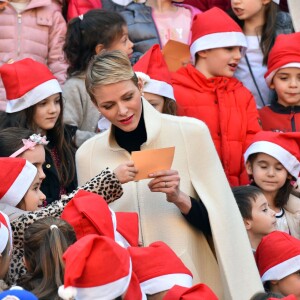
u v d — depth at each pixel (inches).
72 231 396.5
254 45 655.8
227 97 610.2
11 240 411.5
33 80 538.9
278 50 627.8
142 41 666.2
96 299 356.5
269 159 558.9
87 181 473.4
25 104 537.6
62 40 669.3
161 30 670.5
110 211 423.5
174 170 444.1
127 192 468.8
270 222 530.9
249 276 461.7
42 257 383.6
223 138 600.4
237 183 601.6
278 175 557.9
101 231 413.4
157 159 440.1
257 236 534.3
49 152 534.9
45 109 538.6
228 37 611.8
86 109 600.7
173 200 450.9
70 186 537.3
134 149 467.2
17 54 656.4
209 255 470.9
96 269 355.9
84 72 604.4
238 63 649.6
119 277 358.6
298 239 519.5
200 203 461.1
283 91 628.1
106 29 605.0
